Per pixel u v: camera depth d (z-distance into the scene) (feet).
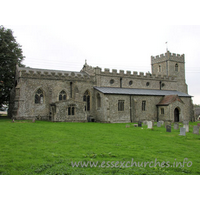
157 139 76.07
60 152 51.72
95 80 156.56
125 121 149.18
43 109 137.59
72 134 79.05
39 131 81.41
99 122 145.38
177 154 54.60
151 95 163.84
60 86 144.05
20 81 131.75
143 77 177.27
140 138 76.84
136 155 51.26
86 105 152.35
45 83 139.33
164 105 159.63
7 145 56.70
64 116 127.85
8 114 172.35
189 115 182.29
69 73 158.92
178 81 206.39
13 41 160.76
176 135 86.69
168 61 201.16
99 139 71.31
